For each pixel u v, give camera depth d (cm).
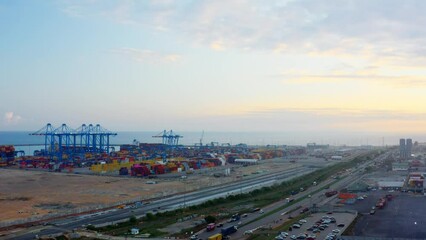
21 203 12081
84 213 10669
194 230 8700
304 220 9656
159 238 7931
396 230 8875
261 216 10388
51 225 9088
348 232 8625
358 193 14312
